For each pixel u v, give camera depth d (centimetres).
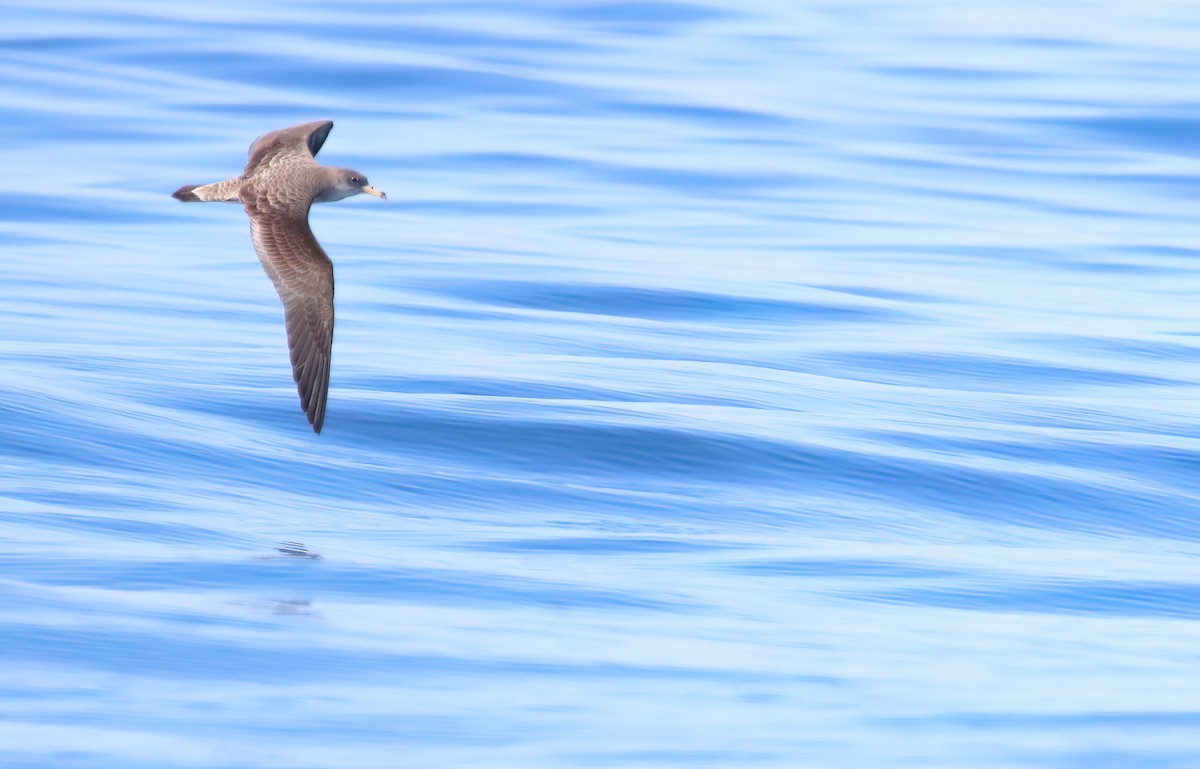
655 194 7531
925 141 9075
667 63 10931
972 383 4591
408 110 9325
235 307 5050
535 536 3195
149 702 2253
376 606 2695
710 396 4219
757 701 2345
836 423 4031
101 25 11069
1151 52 11644
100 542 2950
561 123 9081
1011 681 2478
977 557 3206
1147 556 3319
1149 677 2527
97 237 6131
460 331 4825
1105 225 7319
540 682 2383
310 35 11094
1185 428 4216
